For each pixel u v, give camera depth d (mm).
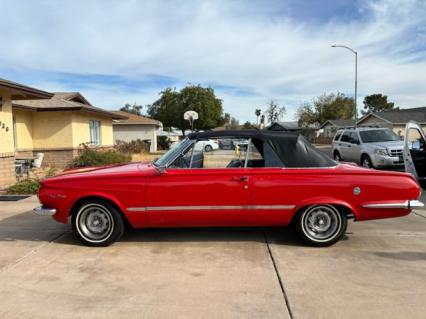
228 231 6234
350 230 6242
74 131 18812
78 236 5527
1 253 5254
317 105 68688
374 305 3670
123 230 5590
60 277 4414
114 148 25359
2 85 10695
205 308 3645
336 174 5371
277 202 5348
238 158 5516
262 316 3488
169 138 50750
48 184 5535
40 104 18203
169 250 5336
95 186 5414
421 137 10297
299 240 5727
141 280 4312
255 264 4766
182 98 53156
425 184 10914
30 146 18516
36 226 6684
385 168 13680
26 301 3824
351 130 16047
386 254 5094
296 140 5590
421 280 4242
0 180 11445
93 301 3812
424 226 6496
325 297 3846
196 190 5340
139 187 5379
